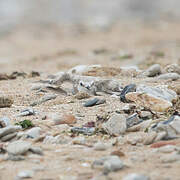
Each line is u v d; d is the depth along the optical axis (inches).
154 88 892.0
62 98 912.9
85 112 813.2
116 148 639.1
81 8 4672.7
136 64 1504.7
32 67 1675.7
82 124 750.5
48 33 3678.6
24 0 4955.7
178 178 518.3
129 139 667.4
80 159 594.9
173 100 853.2
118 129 700.7
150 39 2915.8
